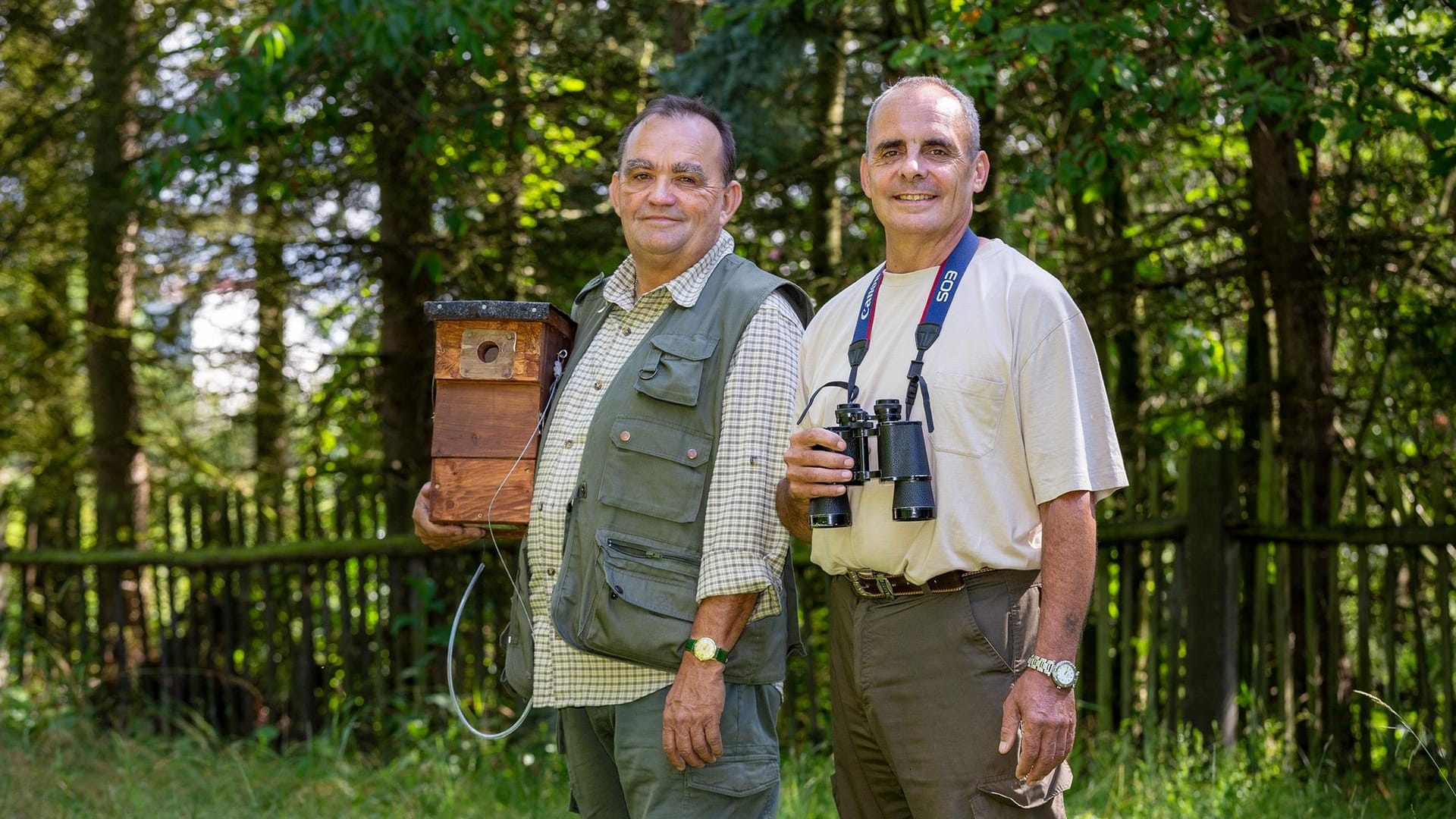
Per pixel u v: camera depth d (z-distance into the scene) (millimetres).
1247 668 4699
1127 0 4703
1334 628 4398
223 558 5730
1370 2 4426
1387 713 4762
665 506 2533
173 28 6746
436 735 5066
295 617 6082
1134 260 5582
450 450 2719
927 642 2273
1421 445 5391
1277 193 5125
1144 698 4996
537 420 2715
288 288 6473
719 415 2553
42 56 7332
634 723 2555
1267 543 4484
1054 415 2211
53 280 7852
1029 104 5363
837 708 2512
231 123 5281
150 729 5539
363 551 5539
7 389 7891
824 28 5305
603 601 2506
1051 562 2209
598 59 6203
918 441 2211
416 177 5805
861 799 2504
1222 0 4859
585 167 6254
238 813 4355
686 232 2645
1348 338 5996
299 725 5645
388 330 6227
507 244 6059
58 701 5641
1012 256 2350
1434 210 5566
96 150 6496
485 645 5562
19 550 6016
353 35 5137
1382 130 4480
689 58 5203
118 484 7344
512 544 5535
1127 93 4691
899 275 2424
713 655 2441
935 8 4848
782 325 2605
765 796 2623
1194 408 5672
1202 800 3984
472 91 5867
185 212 6598
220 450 8820
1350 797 4059
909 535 2264
